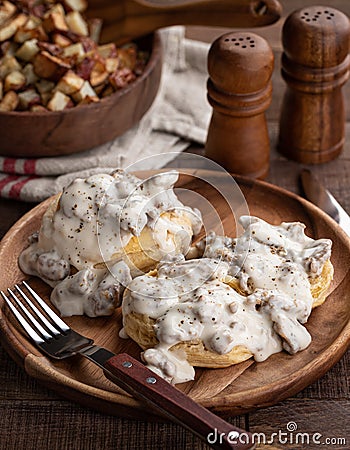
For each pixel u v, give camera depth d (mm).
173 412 771
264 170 985
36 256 886
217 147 972
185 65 1101
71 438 804
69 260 875
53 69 988
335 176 996
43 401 822
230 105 945
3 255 897
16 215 966
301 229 886
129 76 1002
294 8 1165
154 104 1060
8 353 842
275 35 1127
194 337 811
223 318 818
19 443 802
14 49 1019
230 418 809
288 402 817
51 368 814
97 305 855
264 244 871
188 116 1048
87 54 999
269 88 954
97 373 822
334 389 826
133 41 1062
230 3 993
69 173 989
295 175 997
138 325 831
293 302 834
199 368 822
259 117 959
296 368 820
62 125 961
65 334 839
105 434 805
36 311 852
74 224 872
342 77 975
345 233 903
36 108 981
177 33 1100
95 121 970
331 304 863
